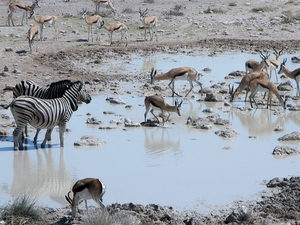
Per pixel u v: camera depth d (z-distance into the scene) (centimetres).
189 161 2120
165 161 2116
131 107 2909
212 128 2594
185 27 4984
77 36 4550
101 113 2803
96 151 2234
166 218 1577
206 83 3478
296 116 2836
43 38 4403
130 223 1479
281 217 1597
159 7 5566
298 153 2211
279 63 3678
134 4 5653
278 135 2494
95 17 4366
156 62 3969
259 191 1823
